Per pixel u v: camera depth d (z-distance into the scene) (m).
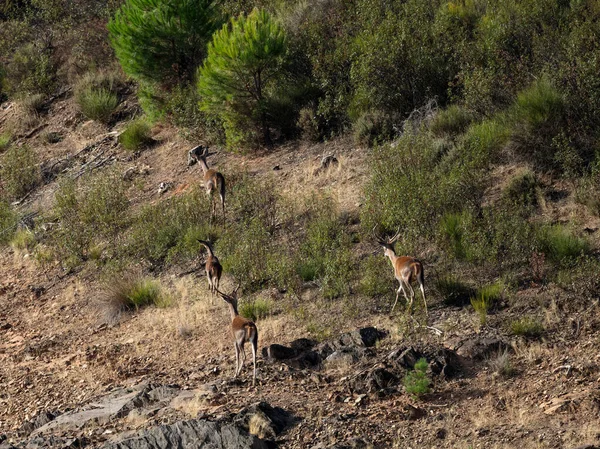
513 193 14.16
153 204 18.08
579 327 10.68
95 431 9.48
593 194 13.34
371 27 18.78
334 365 10.73
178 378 11.19
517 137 14.91
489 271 12.55
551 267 12.20
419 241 13.62
